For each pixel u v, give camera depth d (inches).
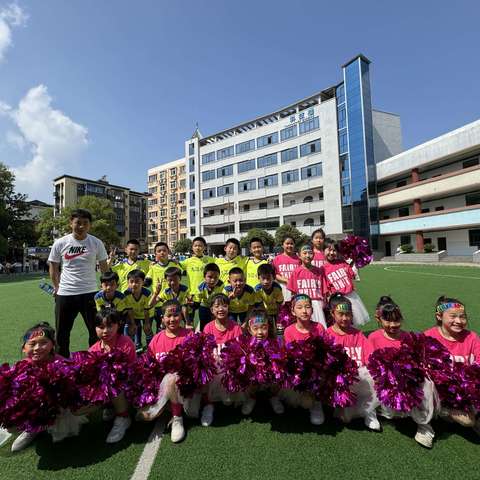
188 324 175.8
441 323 107.8
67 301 134.0
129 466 77.5
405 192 979.3
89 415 105.3
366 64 1114.1
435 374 85.2
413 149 962.1
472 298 289.4
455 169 892.0
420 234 938.7
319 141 1232.8
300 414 102.5
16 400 81.7
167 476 73.1
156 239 2165.4
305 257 149.1
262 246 188.5
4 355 161.5
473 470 72.8
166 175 2137.1
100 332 107.8
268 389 112.5
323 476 71.6
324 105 1212.5
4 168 1055.0
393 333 109.6
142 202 2226.9
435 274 539.2
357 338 113.9
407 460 76.7
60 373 86.4
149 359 99.0
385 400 86.4
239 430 93.0
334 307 114.6
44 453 84.3
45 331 99.8
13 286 552.4
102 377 88.8
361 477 71.0
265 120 1462.8
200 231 1616.6
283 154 1341.0
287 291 173.8
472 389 82.7
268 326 120.4
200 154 1631.4
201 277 189.2
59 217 1211.9
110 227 1233.4
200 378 93.7
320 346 95.1
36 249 1208.2
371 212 1071.0
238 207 1482.5
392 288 381.1
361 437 87.4
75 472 76.0
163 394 92.8
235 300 158.4
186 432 92.6
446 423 93.2
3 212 1014.4
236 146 1494.8
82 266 137.7
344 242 169.0
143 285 180.2
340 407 94.9
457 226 837.8
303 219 1309.1
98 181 1966.0
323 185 1206.9
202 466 76.4
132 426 97.2
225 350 102.3
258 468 75.0
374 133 1213.7
